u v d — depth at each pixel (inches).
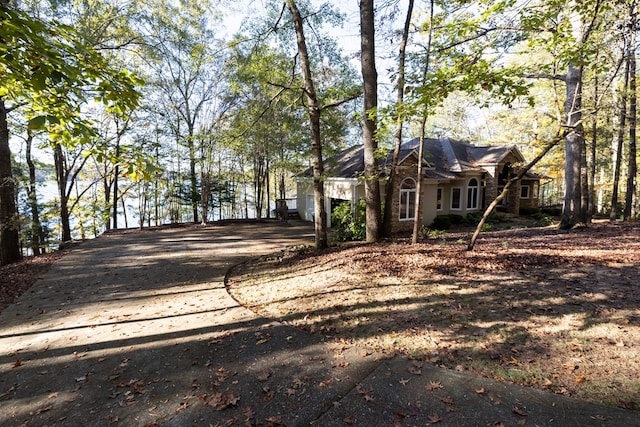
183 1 710.5
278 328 216.4
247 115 518.0
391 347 184.2
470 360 166.7
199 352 188.9
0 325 237.0
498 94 212.7
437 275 285.1
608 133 687.7
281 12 438.0
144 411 140.0
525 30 243.3
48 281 346.3
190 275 362.3
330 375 160.4
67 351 195.3
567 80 458.6
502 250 352.8
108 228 926.4
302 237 629.9
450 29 251.9
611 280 249.6
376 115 301.7
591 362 157.6
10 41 94.3
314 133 434.9
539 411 128.4
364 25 418.3
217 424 130.3
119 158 129.0
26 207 681.6
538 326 192.7
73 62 115.6
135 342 204.1
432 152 836.6
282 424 128.8
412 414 130.4
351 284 285.1
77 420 136.0
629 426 118.6
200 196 952.9
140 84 133.3
